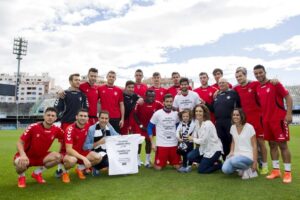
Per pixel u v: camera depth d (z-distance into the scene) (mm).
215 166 6043
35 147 5227
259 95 5789
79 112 5664
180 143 6574
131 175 5910
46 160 5324
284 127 5328
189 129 6547
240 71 6332
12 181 5426
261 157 6195
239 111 5637
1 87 59500
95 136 6016
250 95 6215
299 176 5570
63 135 5738
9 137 20359
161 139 6652
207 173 5992
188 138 6504
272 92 5500
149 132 6844
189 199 4078
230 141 6582
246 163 5359
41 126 5246
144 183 5129
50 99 60625
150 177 5672
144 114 7613
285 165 5203
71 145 5500
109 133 6191
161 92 8914
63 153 5855
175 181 5258
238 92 6480
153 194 4363
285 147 5246
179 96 7707
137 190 4625
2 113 61094
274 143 5488
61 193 4484
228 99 6582
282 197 4109
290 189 4555
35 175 5355
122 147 6031
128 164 6004
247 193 4340
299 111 58406
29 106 62844
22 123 57812
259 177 5516
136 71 9125
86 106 7027
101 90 7582
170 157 6711
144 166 7176
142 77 9188
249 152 5527
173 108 6973
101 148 6133
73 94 6789
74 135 5676
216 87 7996
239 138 5648
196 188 4699
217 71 8078
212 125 6113
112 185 5012
